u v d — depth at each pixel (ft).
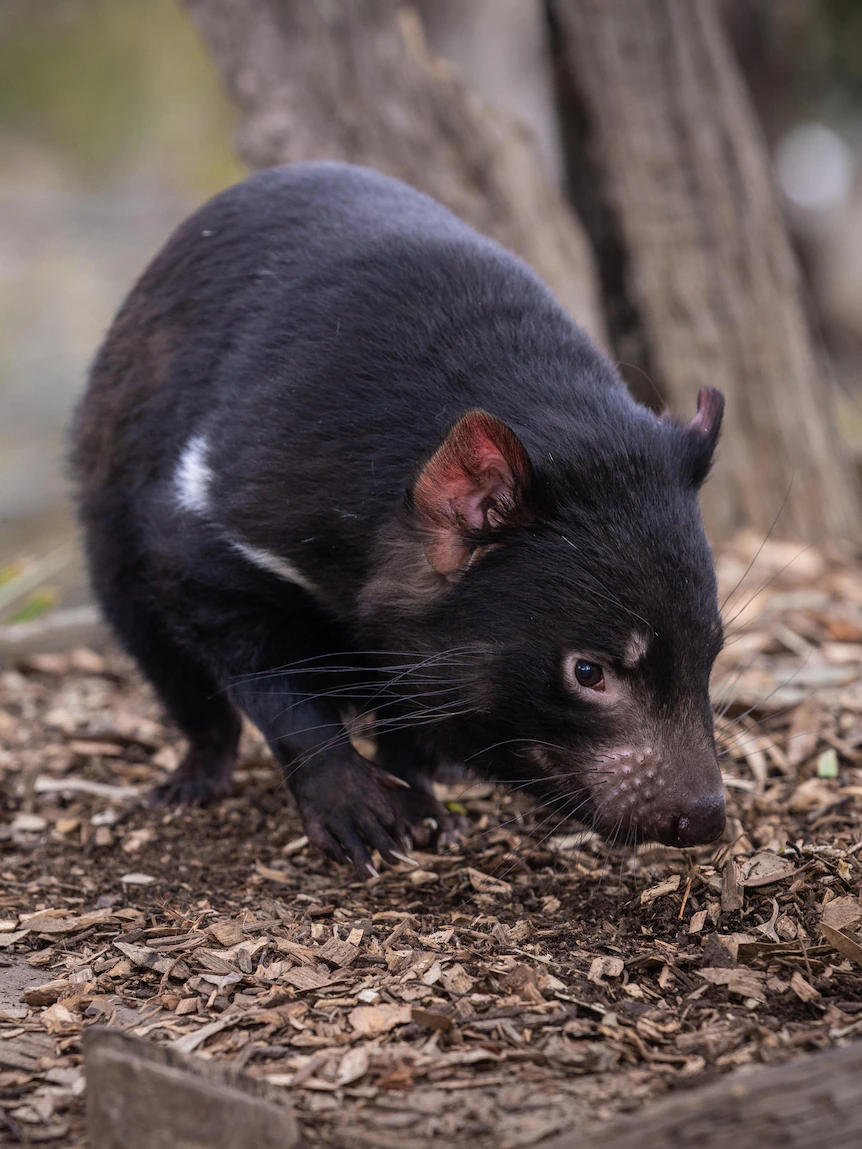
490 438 18.37
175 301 24.08
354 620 21.02
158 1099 12.60
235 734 27.09
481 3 65.21
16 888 21.91
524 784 20.26
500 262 22.31
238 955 18.53
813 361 46.91
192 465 21.98
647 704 18.60
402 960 18.12
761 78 93.04
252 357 21.76
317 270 22.08
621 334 45.24
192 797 26.63
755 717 28.84
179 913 20.54
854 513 47.57
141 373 24.43
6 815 25.82
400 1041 15.72
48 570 41.01
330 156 40.60
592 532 18.71
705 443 20.33
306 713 21.89
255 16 40.96
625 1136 11.71
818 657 33.30
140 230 112.27
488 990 17.07
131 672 36.55
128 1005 17.22
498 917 19.88
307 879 22.16
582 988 17.04
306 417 20.71
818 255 100.83
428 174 40.47
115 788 27.61
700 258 44.39
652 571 18.49
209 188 115.55
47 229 109.70
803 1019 15.79
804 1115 11.61
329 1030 16.11
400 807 23.91
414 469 19.33
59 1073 15.24
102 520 25.76
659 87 43.55
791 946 17.44
